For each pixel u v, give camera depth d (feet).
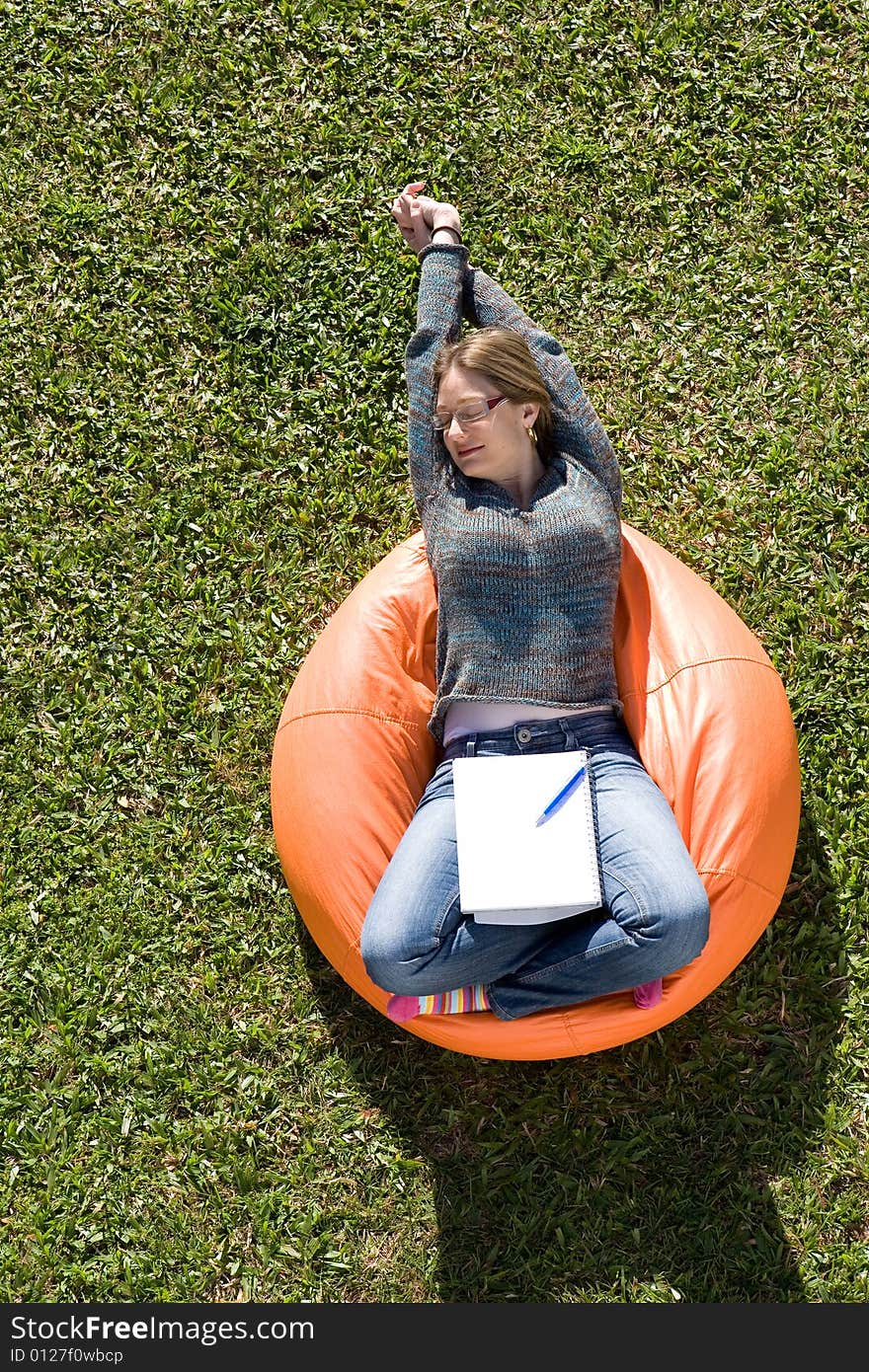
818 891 11.19
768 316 13.08
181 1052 11.05
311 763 10.15
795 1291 10.19
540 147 13.65
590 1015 9.41
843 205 13.39
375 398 13.03
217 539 12.63
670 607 10.37
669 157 13.57
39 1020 11.18
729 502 12.48
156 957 11.32
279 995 11.18
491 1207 10.53
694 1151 10.59
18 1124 10.85
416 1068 10.89
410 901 9.11
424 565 10.78
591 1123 10.70
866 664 11.88
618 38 13.94
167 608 12.47
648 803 9.31
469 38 13.99
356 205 13.58
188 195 13.74
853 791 11.54
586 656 9.65
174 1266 10.48
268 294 13.33
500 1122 10.73
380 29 14.10
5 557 12.67
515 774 9.23
